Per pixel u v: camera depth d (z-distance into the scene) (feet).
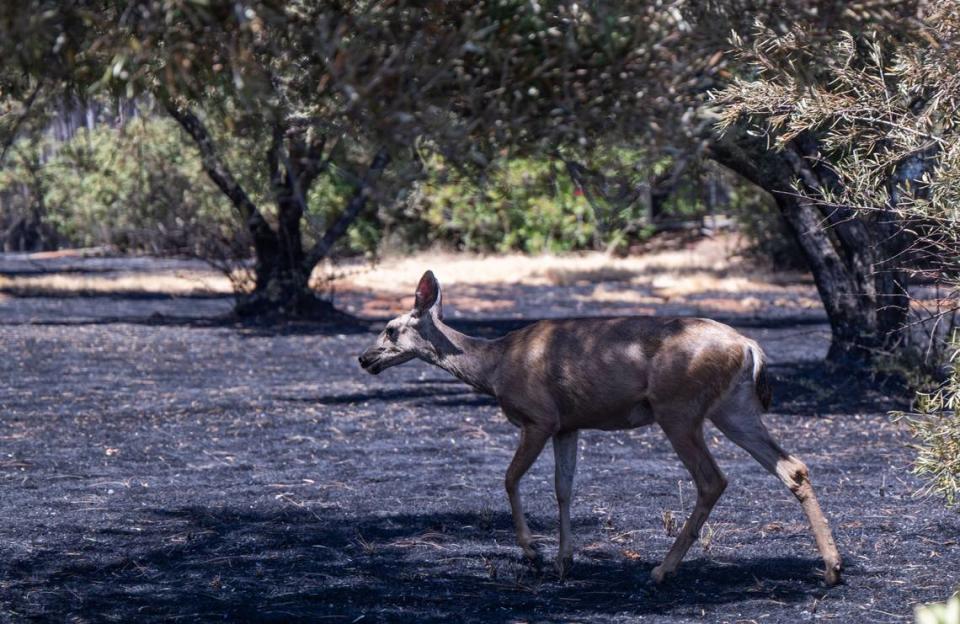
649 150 18.35
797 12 17.70
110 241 160.66
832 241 64.59
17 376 65.46
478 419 53.06
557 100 17.80
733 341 27.48
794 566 29.96
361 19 16.55
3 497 37.70
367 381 65.16
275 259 95.14
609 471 42.50
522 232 155.12
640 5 17.46
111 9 16.29
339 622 25.62
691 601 27.07
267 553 31.50
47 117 27.66
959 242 27.99
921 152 31.89
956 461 26.55
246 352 77.36
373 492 39.04
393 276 134.51
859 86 27.63
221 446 46.78
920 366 54.08
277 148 18.70
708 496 27.89
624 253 154.30
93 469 42.24
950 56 25.03
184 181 98.89
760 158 48.96
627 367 27.76
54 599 27.30
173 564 30.45
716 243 153.99
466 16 16.57
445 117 16.97
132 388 61.77
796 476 27.76
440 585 28.58
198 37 15.85
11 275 138.41
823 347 78.18
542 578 29.14
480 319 98.53
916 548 31.53
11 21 15.01
